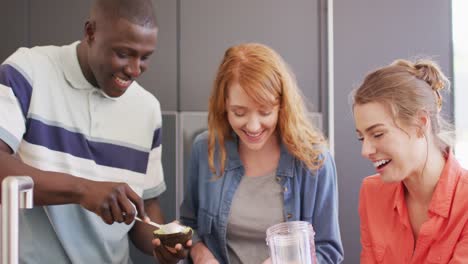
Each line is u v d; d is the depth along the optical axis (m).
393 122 1.17
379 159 1.21
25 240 1.35
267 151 1.50
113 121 1.48
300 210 1.50
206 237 1.54
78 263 1.39
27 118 1.35
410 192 1.29
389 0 2.28
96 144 1.44
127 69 1.33
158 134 1.60
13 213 0.72
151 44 1.33
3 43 2.14
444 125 1.26
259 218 1.47
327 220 1.48
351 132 2.27
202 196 1.54
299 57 2.24
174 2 2.20
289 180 1.48
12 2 2.13
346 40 2.26
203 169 1.55
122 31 1.27
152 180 1.60
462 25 2.32
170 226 1.32
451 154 1.26
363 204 1.42
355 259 2.28
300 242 1.10
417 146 1.20
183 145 2.15
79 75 1.41
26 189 0.75
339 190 2.27
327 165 1.49
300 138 1.45
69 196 1.21
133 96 1.54
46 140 1.37
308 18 2.24
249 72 1.34
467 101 2.32
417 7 2.29
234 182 1.51
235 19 2.22
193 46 2.21
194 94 2.22
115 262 1.48
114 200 1.20
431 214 1.22
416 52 2.29
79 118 1.42
